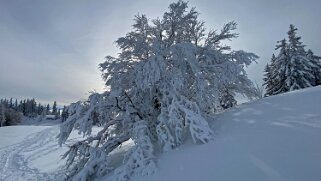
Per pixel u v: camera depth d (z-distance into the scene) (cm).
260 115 871
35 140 3238
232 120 928
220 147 744
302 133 639
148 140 905
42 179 1479
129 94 1160
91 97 1038
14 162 2016
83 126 1019
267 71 3127
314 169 498
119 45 1144
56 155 2267
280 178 510
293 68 2489
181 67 1073
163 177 727
